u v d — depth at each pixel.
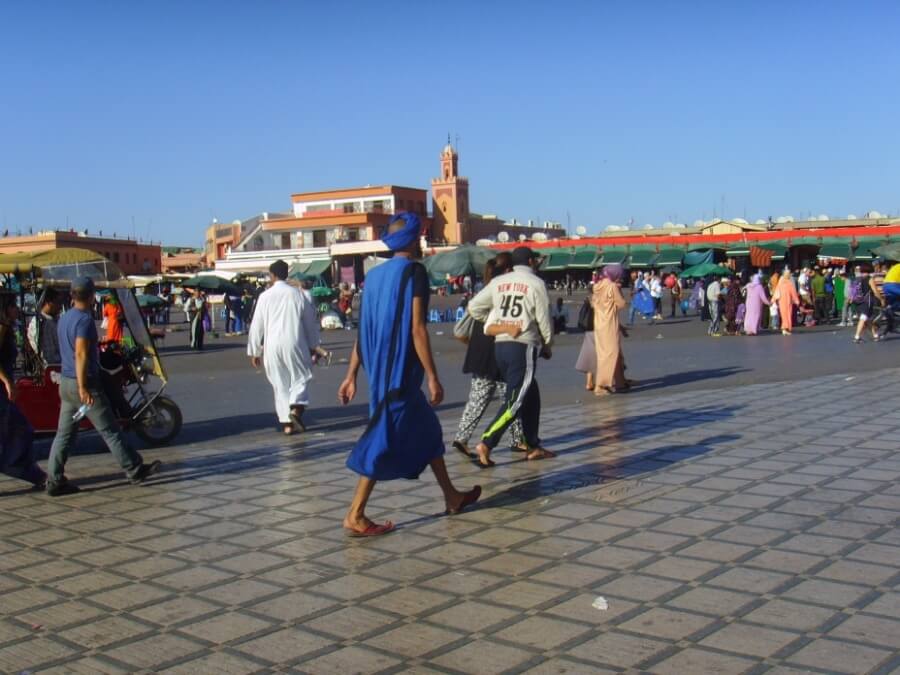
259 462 8.17
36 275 9.36
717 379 13.18
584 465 7.44
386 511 6.25
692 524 5.64
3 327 7.06
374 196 90.81
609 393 11.91
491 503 6.36
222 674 3.80
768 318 25.64
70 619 4.48
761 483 6.60
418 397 5.65
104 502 6.88
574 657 3.81
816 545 5.14
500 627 4.16
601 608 4.32
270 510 6.43
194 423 10.81
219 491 7.08
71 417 7.13
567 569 4.91
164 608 4.59
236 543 5.66
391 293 5.50
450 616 4.32
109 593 4.84
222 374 17.30
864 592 4.41
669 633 4.02
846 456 7.38
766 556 4.98
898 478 6.61
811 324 27.08
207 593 4.78
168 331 34.88
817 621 4.08
